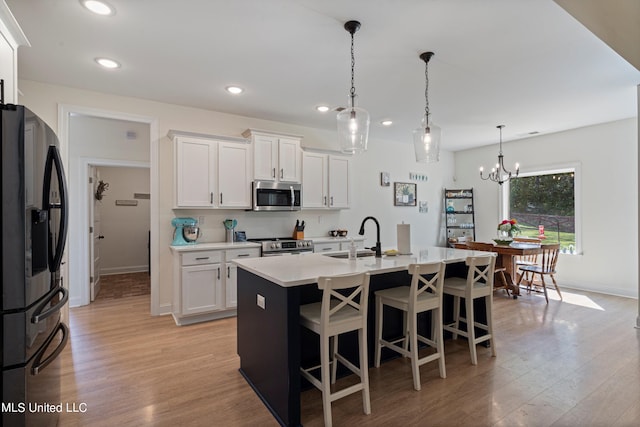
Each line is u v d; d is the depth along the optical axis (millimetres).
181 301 3525
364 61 2877
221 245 3807
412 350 2285
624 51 2121
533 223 5812
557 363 2635
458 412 2004
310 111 4277
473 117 4539
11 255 1453
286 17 2230
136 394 2227
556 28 2357
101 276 6262
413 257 2832
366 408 1997
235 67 2994
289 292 1872
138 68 3004
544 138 5523
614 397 2145
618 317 3758
